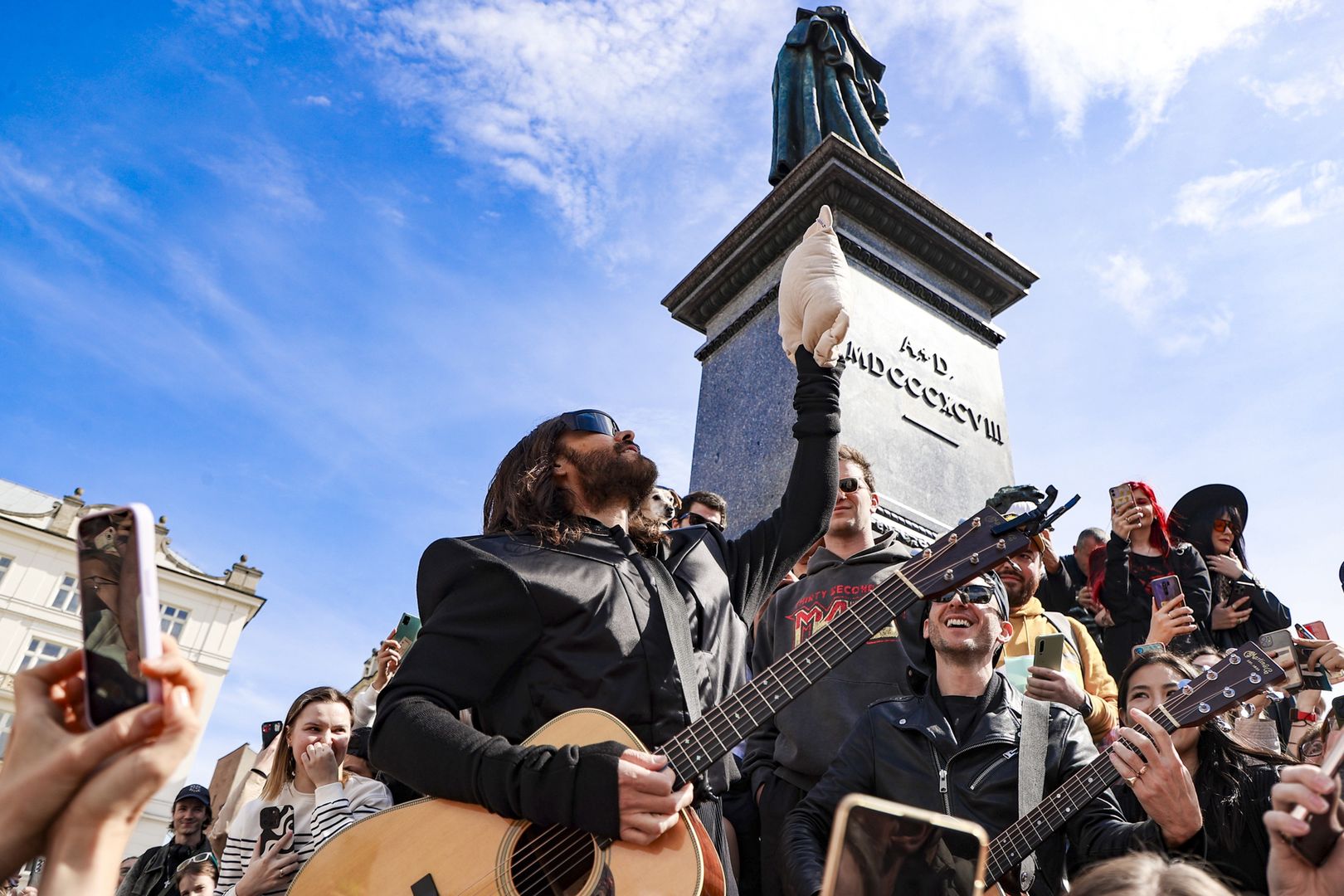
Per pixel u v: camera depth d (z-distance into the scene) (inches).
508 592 87.0
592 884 71.2
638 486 102.5
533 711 84.1
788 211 258.7
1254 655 102.8
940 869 35.2
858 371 226.4
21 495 1515.7
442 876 75.1
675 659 89.1
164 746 33.7
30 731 34.6
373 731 82.2
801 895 97.3
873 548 154.4
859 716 127.8
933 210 261.0
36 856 34.0
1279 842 59.1
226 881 134.6
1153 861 50.5
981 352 263.7
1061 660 129.4
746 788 138.2
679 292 290.2
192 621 1504.7
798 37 341.1
